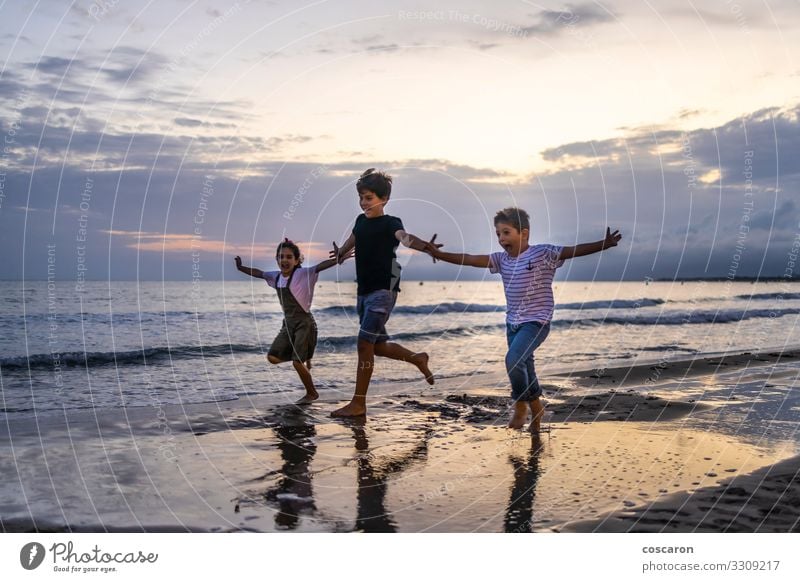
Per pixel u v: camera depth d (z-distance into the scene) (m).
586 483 3.83
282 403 6.39
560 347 12.22
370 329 5.81
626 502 3.50
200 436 4.94
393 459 4.35
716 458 4.36
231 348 11.49
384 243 5.84
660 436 5.00
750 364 9.43
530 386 5.21
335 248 6.45
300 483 3.85
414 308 23.84
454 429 5.25
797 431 5.17
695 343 13.16
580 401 6.44
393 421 5.55
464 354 11.32
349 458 4.37
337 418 5.66
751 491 3.64
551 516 3.34
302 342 6.52
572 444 4.75
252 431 5.13
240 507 3.47
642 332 15.60
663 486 3.76
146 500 3.54
